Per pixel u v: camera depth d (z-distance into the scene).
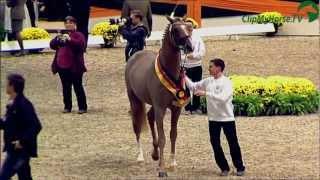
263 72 22.70
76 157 13.57
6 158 10.27
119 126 16.12
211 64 12.10
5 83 10.42
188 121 16.59
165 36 12.20
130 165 13.12
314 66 23.45
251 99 17.12
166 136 15.33
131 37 18.20
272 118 16.89
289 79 17.84
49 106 16.98
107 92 19.84
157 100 12.37
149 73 12.56
